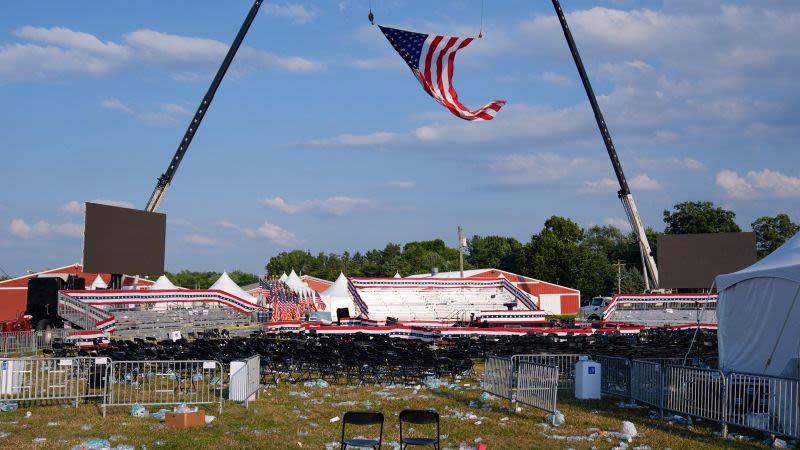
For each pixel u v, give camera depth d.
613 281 102.69
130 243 48.81
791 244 20.48
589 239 138.12
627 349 27.55
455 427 16.20
